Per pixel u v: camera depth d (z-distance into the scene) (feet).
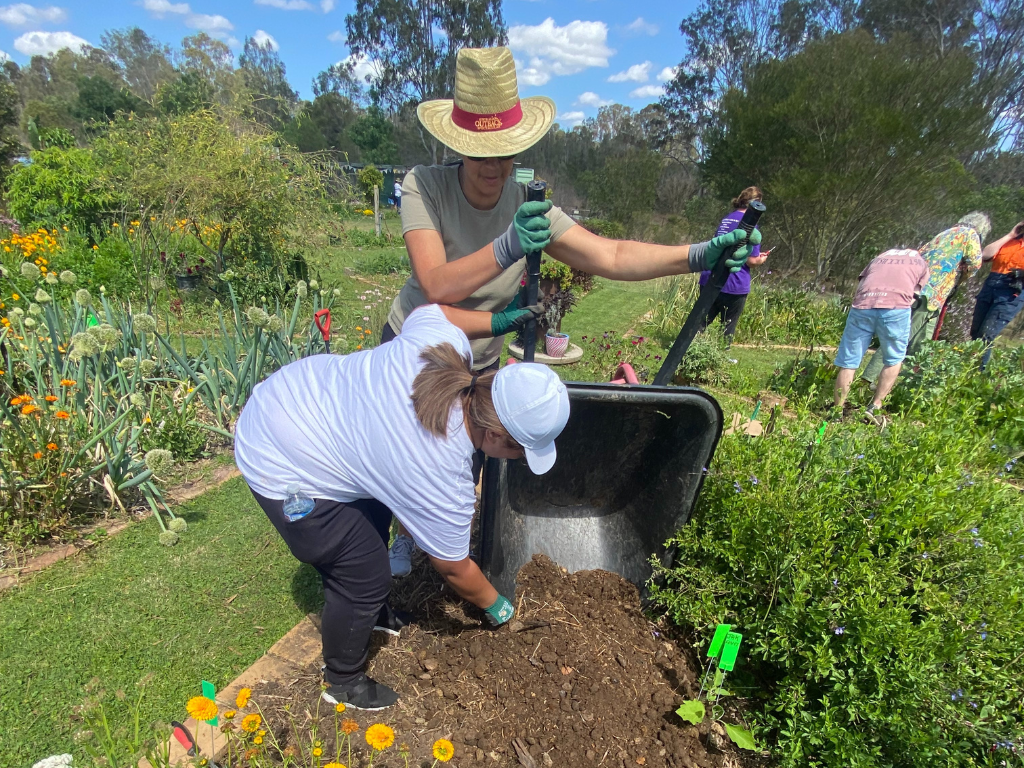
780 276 45.68
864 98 41.98
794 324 28.68
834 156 43.34
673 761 6.37
